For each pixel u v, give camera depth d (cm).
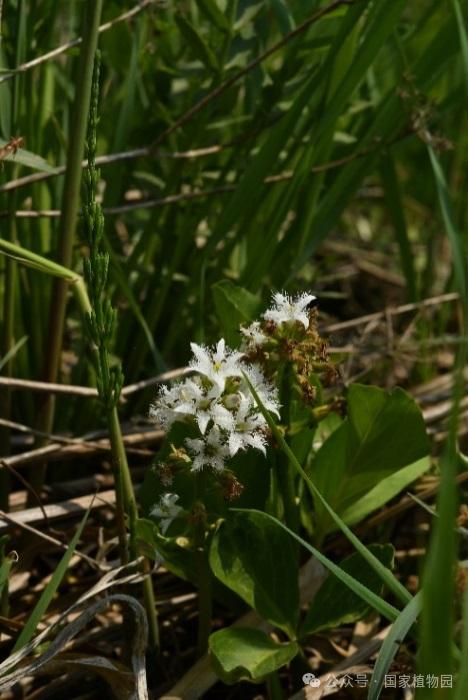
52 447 99
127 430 105
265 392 86
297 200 112
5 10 99
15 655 84
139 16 104
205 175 112
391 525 102
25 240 104
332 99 100
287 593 88
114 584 86
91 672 91
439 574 73
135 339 109
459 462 92
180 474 91
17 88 98
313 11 104
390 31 98
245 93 111
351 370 117
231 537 87
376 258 147
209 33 111
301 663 91
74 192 94
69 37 109
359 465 92
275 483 93
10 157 92
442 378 117
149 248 109
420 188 152
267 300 106
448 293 122
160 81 110
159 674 91
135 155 103
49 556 100
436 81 107
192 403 84
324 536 95
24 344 104
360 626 95
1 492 100
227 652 85
